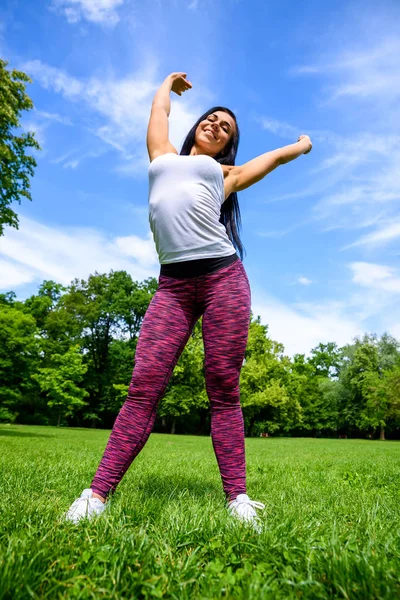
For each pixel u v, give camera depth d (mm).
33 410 37500
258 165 2453
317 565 1276
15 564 1138
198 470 4914
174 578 1188
